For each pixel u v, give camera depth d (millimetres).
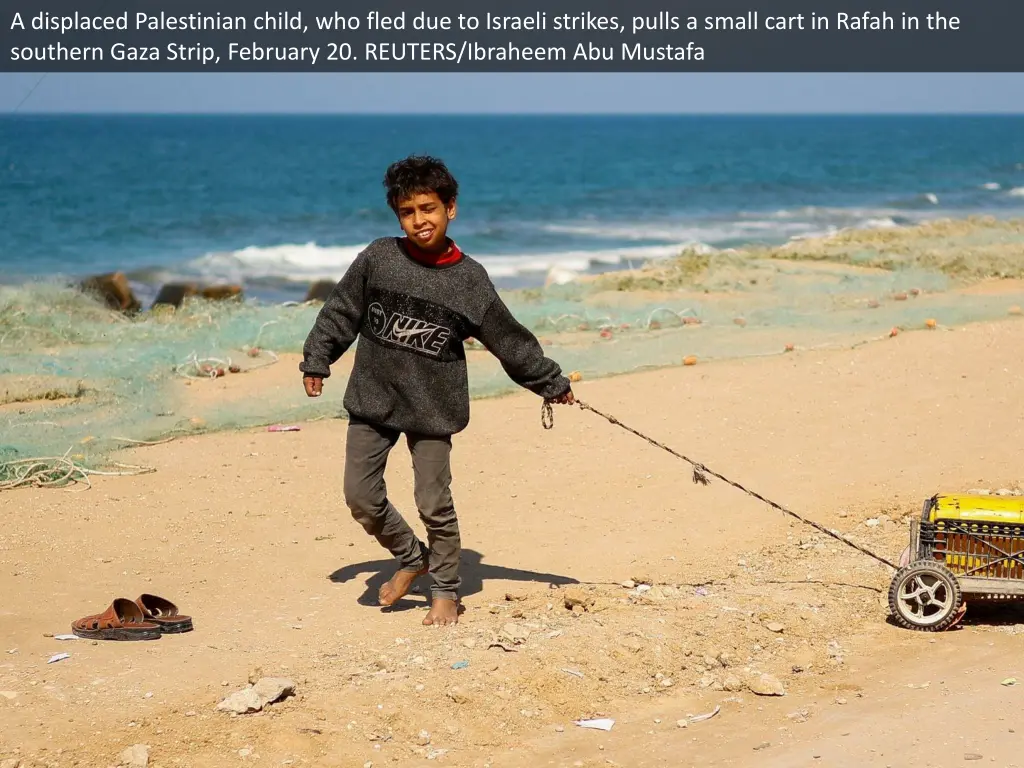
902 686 5062
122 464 8477
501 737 4707
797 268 18016
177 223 41250
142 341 12695
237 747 4504
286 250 31438
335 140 116250
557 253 31078
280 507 7668
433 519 5695
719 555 6730
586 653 5328
